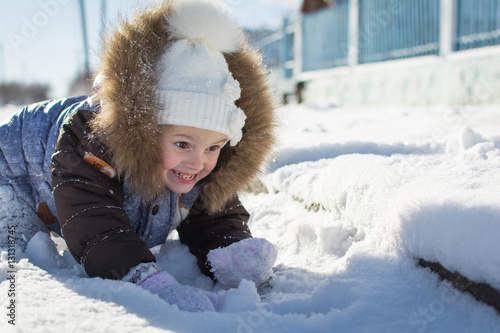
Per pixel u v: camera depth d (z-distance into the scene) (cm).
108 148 138
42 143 160
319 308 109
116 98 131
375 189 140
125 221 135
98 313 96
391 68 765
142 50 132
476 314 93
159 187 142
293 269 144
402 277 111
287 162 255
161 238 164
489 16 599
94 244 127
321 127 407
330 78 977
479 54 591
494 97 569
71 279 116
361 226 145
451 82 641
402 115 511
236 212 169
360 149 257
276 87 165
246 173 159
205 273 149
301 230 174
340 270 125
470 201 101
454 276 100
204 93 132
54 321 89
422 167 144
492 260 90
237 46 149
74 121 142
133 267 122
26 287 108
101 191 135
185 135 133
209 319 98
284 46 1259
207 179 159
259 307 110
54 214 161
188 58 133
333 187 167
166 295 112
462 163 141
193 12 135
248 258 131
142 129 130
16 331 82
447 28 650
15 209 157
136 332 89
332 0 995
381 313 99
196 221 164
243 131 154
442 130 320
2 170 159
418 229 111
